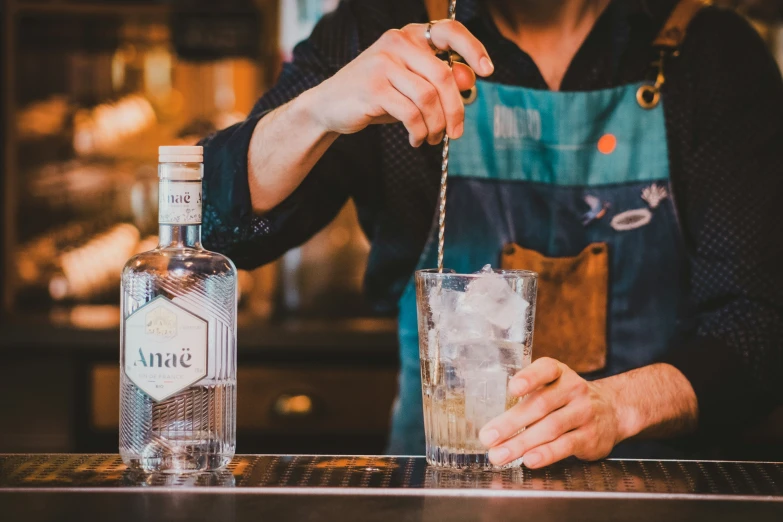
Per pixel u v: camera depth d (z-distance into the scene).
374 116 1.15
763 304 1.50
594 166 1.58
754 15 3.11
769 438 2.51
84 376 2.96
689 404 1.35
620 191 1.58
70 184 3.29
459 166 1.56
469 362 1.02
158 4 3.19
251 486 0.97
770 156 1.56
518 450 1.03
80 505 0.91
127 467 1.04
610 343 1.58
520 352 1.03
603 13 1.57
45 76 3.32
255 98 3.41
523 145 1.57
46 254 3.29
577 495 0.95
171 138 3.35
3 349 2.93
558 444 1.05
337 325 3.04
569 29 1.59
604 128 1.58
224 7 3.18
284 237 1.46
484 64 1.08
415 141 1.11
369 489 0.96
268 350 2.93
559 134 1.57
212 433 1.03
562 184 1.58
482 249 1.57
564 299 1.57
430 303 1.02
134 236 3.33
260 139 1.34
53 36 3.30
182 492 0.96
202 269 1.02
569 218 1.57
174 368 1.01
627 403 1.26
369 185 1.58
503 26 1.60
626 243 1.57
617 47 1.57
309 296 3.26
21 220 3.27
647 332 1.57
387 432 2.94
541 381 1.03
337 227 3.28
